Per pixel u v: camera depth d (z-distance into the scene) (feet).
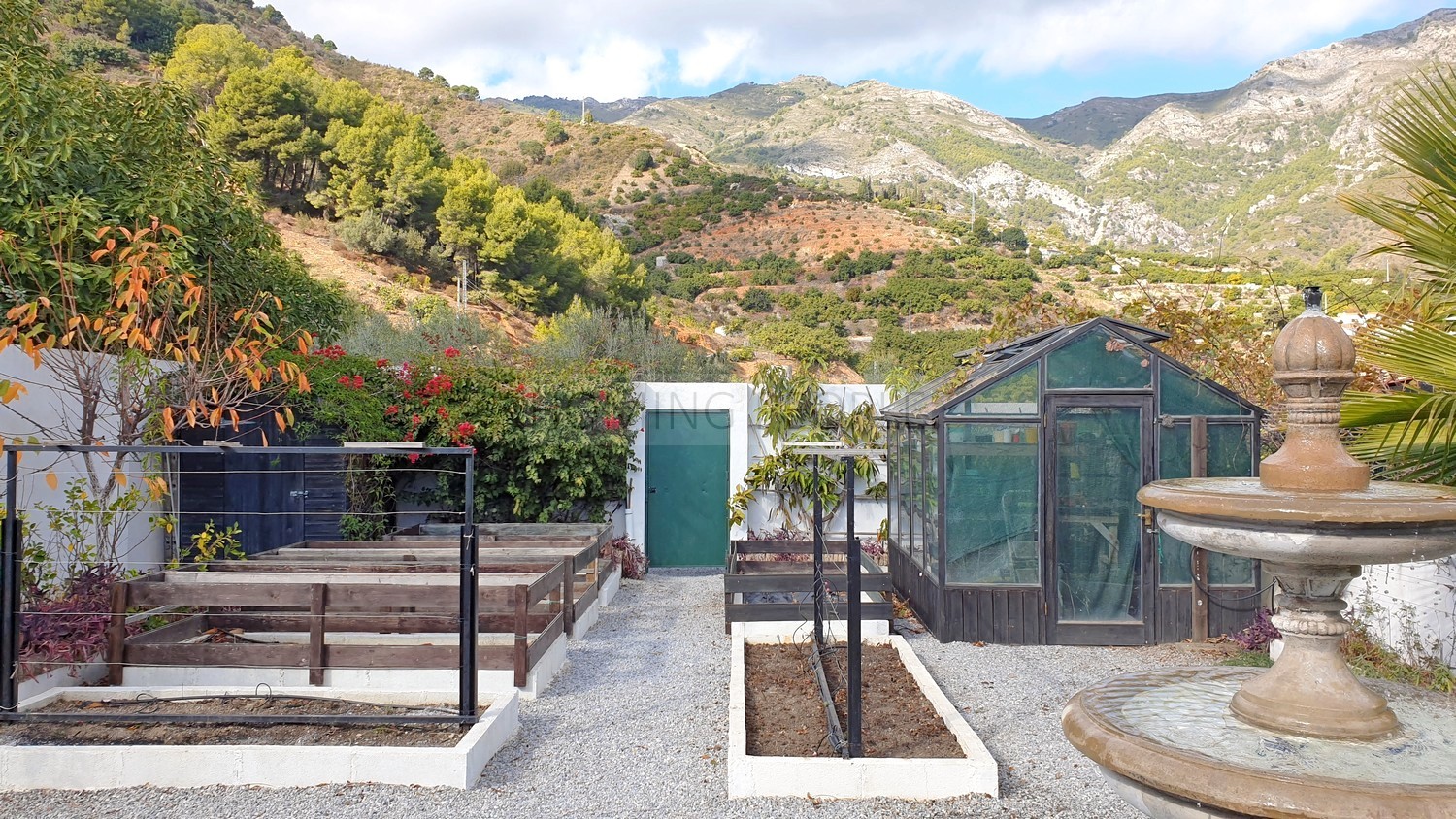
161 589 18.25
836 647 23.38
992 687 20.11
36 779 13.74
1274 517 9.17
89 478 21.61
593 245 148.97
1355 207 15.48
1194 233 497.05
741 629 24.03
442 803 13.48
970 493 24.47
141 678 18.16
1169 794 8.79
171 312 22.34
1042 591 24.13
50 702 16.49
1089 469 24.34
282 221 119.03
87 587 18.80
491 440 33.01
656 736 16.69
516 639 18.80
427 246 128.88
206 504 27.17
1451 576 18.02
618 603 30.12
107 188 24.43
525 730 16.97
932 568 25.63
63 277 20.39
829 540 31.73
